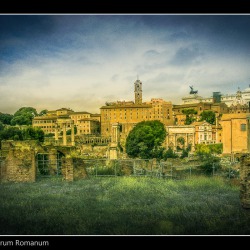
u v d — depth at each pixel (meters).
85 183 26.58
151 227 15.01
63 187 24.95
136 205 19.05
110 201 20.05
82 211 17.55
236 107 142.75
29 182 27.38
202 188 24.30
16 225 15.16
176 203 19.27
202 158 37.19
